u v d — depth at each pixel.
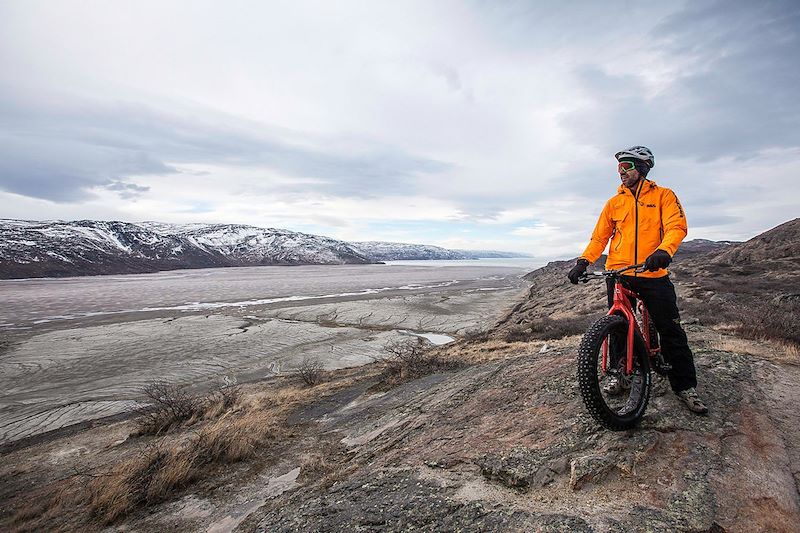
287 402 11.55
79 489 7.03
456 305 52.84
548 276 90.12
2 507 7.39
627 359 3.38
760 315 8.43
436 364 12.47
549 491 2.99
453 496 3.23
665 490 2.76
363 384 12.34
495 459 3.55
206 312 48.88
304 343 30.97
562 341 14.27
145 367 25.08
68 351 29.25
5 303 61.75
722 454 3.08
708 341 6.62
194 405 13.05
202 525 4.83
